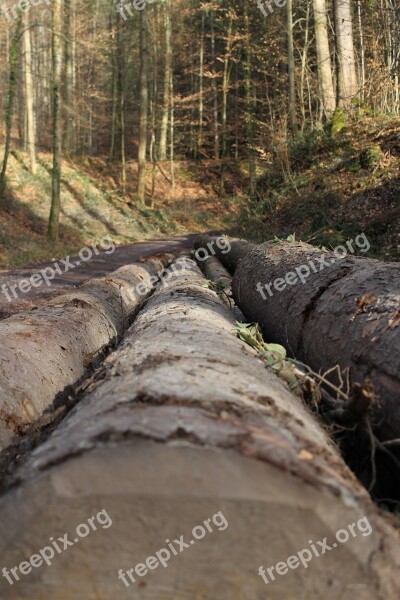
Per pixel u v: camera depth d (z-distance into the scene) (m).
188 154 37.78
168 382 1.75
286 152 13.59
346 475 1.46
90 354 3.97
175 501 1.22
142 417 1.45
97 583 1.27
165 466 1.25
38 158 27.39
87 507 1.24
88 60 33.72
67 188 25.14
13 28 23.89
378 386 2.23
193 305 3.61
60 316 4.07
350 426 2.12
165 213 27.47
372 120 12.31
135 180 31.06
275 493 1.22
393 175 8.93
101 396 1.87
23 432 2.53
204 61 37.31
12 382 2.73
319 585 1.25
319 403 2.44
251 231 12.57
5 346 3.03
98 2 34.44
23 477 1.34
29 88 24.61
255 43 23.78
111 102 35.72
